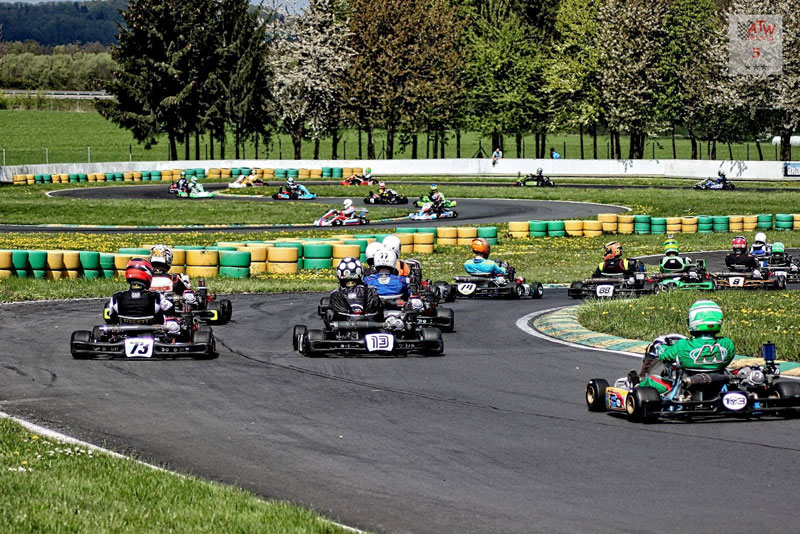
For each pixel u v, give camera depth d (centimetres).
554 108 18450
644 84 16950
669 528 1409
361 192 13500
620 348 3238
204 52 19225
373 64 18662
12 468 1599
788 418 2148
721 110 16862
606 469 1725
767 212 10738
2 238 7806
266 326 3788
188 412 2212
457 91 18612
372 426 2075
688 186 14100
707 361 2120
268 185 14738
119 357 2997
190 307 3297
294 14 19488
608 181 15138
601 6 17562
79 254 5434
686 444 1906
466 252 7525
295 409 2252
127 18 18875
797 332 3209
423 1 18938
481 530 1409
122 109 19288
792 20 16050
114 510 1384
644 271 5003
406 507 1516
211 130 19125
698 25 17475
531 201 12125
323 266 6225
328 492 1596
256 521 1352
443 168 17062
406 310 3241
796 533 1383
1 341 3288
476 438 1962
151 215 10194
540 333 3666
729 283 5219
